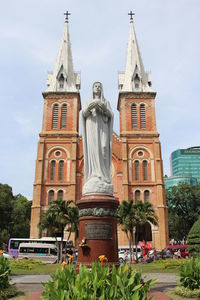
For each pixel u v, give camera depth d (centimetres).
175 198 5762
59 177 4672
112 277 530
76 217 3288
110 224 892
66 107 5075
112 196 954
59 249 3675
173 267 1995
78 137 4969
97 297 501
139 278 563
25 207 6250
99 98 1051
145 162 4797
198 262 902
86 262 852
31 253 3656
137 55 5547
